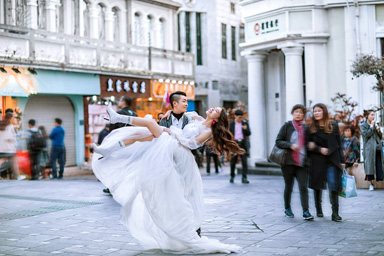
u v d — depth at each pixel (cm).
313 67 1734
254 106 1933
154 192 584
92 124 2212
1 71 1673
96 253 597
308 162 819
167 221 583
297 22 1744
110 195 1140
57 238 686
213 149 635
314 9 1722
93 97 2155
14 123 1764
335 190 794
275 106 1967
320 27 1725
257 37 1877
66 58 1938
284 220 809
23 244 649
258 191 1228
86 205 988
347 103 1551
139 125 605
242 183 1436
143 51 2358
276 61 1962
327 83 1739
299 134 828
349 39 1698
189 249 589
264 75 1998
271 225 764
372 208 927
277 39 1770
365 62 1390
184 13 2944
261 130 1931
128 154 613
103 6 2269
